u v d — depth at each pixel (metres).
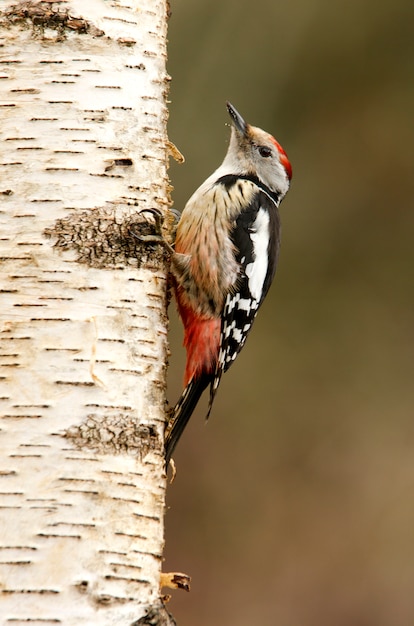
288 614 13.42
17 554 4.90
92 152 5.58
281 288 16.66
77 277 5.38
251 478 14.90
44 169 5.48
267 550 14.16
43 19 5.65
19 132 5.52
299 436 15.41
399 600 13.42
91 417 5.20
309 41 16.33
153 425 5.43
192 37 15.82
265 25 16.05
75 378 5.22
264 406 15.67
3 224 5.38
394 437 15.44
